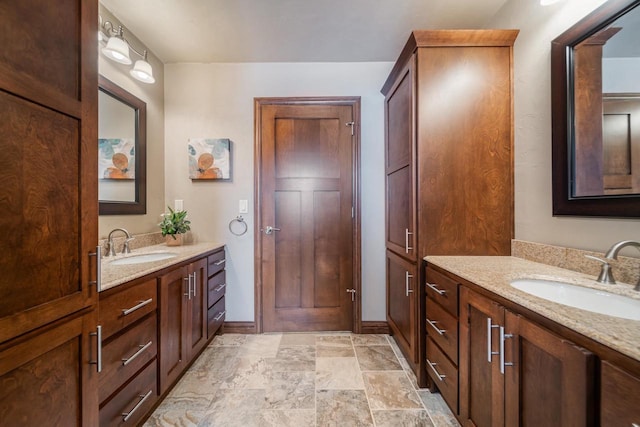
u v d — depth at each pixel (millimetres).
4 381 654
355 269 2469
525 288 1206
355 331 2467
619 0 1082
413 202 1706
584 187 1235
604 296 1025
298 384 1738
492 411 1045
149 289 1383
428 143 1675
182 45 2197
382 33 2062
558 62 1355
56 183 781
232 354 2104
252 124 2475
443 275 1457
